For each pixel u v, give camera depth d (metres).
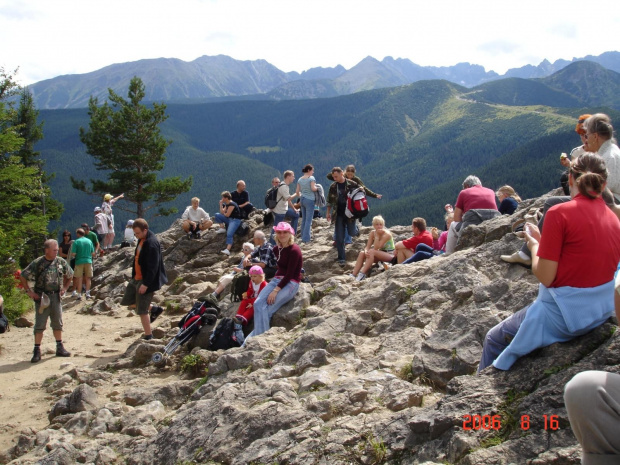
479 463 3.78
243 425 5.73
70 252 17.64
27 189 20.42
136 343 11.09
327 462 4.66
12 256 17.89
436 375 5.74
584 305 4.19
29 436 7.41
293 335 8.70
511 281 7.21
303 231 16.34
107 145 43.88
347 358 7.20
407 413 4.83
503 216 9.89
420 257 10.88
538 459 3.59
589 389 2.79
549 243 4.16
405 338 7.19
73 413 8.09
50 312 11.40
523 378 4.36
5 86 24.22
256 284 10.52
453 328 6.31
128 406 7.94
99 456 6.36
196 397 7.60
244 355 8.16
